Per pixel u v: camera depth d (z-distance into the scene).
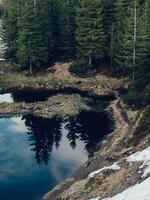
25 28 76.06
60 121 58.78
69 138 53.62
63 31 78.69
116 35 74.31
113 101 64.50
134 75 66.06
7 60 83.81
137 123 50.00
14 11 81.88
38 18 76.88
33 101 66.00
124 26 71.62
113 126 55.66
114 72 74.25
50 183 43.22
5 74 77.19
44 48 76.88
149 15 69.19
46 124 58.00
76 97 65.88
